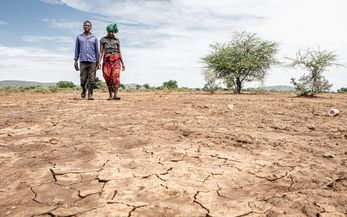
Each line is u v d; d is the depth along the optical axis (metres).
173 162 3.19
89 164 3.12
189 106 7.91
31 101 9.52
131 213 2.16
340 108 7.89
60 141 3.99
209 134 4.41
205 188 2.58
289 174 2.88
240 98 11.79
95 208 2.23
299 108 7.84
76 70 8.95
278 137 4.32
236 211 2.20
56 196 2.43
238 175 2.87
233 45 18.44
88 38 8.73
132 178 2.77
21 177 2.80
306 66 14.33
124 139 4.09
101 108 7.26
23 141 4.00
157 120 5.55
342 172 2.93
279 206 2.26
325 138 4.31
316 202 2.32
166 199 2.38
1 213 2.18
